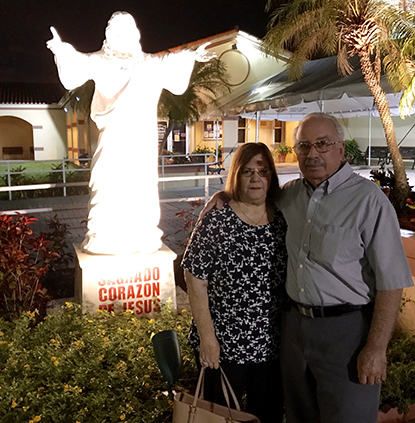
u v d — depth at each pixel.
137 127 4.27
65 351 3.34
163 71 4.25
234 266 2.43
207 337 2.42
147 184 4.41
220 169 16.14
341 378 2.30
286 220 2.45
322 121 2.27
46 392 2.97
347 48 9.04
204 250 2.43
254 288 2.45
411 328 4.04
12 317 4.46
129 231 4.38
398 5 7.49
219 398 2.57
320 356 2.33
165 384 3.11
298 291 2.35
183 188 14.64
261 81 16.45
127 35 3.98
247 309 2.46
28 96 23.12
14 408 2.79
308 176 2.33
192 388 3.26
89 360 3.23
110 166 4.27
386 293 2.18
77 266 4.56
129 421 2.79
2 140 26.45
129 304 4.36
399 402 3.20
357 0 7.29
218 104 15.30
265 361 2.56
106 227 4.35
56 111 22.56
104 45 4.09
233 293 2.45
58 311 4.11
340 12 7.55
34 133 22.34
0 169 17.62
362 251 2.23
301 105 15.41
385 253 2.16
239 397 2.58
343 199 2.24
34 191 13.42
